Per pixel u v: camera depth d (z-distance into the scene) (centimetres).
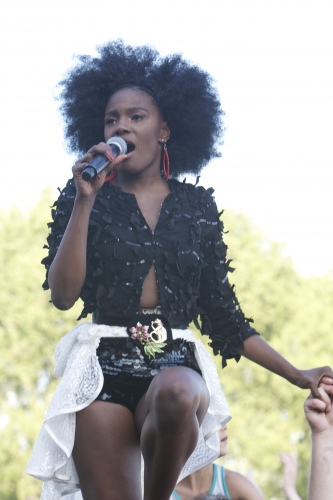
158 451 594
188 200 691
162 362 654
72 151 779
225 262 700
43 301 4103
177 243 667
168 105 715
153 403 593
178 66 740
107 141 662
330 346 4116
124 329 654
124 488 630
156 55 743
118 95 695
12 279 4125
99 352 652
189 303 669
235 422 3953
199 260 676
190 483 955
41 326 4075
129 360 650
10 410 3959
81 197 630
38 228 4275
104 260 655
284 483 1202
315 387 694
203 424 688
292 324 4141
